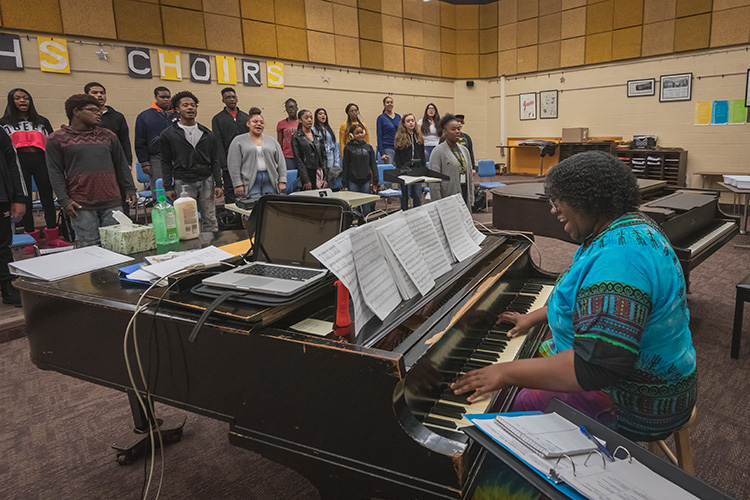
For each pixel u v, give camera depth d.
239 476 1.87
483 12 11.17
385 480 1.00
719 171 8.42
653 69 8.98
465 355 1.36
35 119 5.25
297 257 1.41
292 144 5.89
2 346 3.18
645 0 8.87
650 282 1.07
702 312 3.35
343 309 1.11
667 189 3.87
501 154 11.59
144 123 5.86
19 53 6.06
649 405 1.21
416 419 1.01
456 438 1.00
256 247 1.48
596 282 1.08
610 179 1.16
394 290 1.27
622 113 9.53
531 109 10.89
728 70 8.11
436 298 1.37
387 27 10.02
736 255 4.78
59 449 2.07
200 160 4.26
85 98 3.28
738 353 2.67
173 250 2.02
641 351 1.15
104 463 1.97
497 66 11.25
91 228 3.42
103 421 2.29
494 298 1.62
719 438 1.99
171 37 7.26
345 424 1.04
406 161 6.57
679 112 8.77
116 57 6.81
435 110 7.57
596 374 1.03
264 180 4.84
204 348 1.21
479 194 7.02
